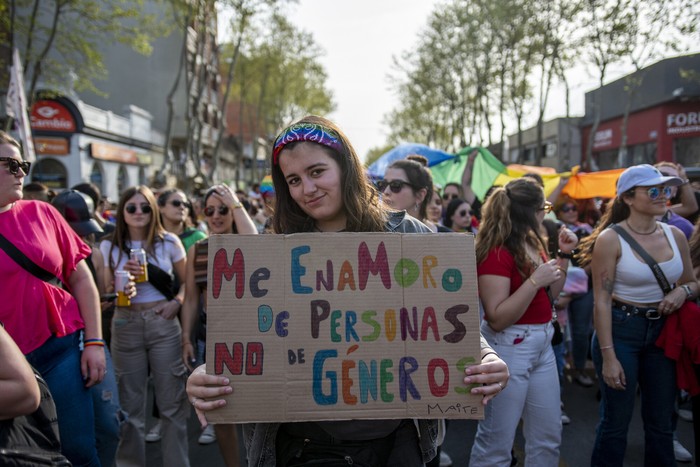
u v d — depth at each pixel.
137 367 3.89
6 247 2.51
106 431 3.01
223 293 1.83
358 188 1.92
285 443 1.91
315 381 1.81
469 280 1.85
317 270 1.85
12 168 2.51
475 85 30.22
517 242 3.04
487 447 3.06
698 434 3.63
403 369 1.82
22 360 1.70
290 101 41.44
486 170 8.20
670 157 26.50
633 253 3.23
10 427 1.72
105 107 30.44
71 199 3.75
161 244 4.16
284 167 1.88
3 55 18.27
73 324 2.73
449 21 27.36
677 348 3.16
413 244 1.87
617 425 3.29
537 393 3.10
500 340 3.06
